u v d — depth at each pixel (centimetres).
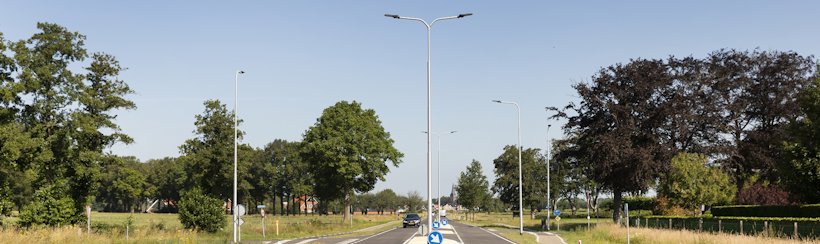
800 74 6400
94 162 4788
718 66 6334
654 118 5806
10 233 3241
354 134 7381
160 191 14650
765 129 6506
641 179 5709
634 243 3728
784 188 4072
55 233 3350
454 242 3784
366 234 5322
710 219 4491
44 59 4606
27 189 8600
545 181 11081
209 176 5391
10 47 4500
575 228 6256
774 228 3609
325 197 7988
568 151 6500
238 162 5431
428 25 2941
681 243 3338
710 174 5750
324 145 7225
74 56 4788
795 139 3841
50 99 4634
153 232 4131
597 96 6066
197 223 4647
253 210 14850
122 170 5034
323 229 6094
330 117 7444
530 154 11281
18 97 4528
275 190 14650
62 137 4659
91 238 3444
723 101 6284
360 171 7256
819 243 2952
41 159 4409
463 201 11106
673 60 6231
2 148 4138
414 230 6262
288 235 4988
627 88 5959
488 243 3756
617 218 6209
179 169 13400
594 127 6019
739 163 6191
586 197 11000
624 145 5662
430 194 2850
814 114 3738
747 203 5716
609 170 5794
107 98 4853
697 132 6125
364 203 18350
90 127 4581
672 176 5750
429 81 2941
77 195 4881
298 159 13738
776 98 6341
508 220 9969
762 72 6456
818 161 3647
